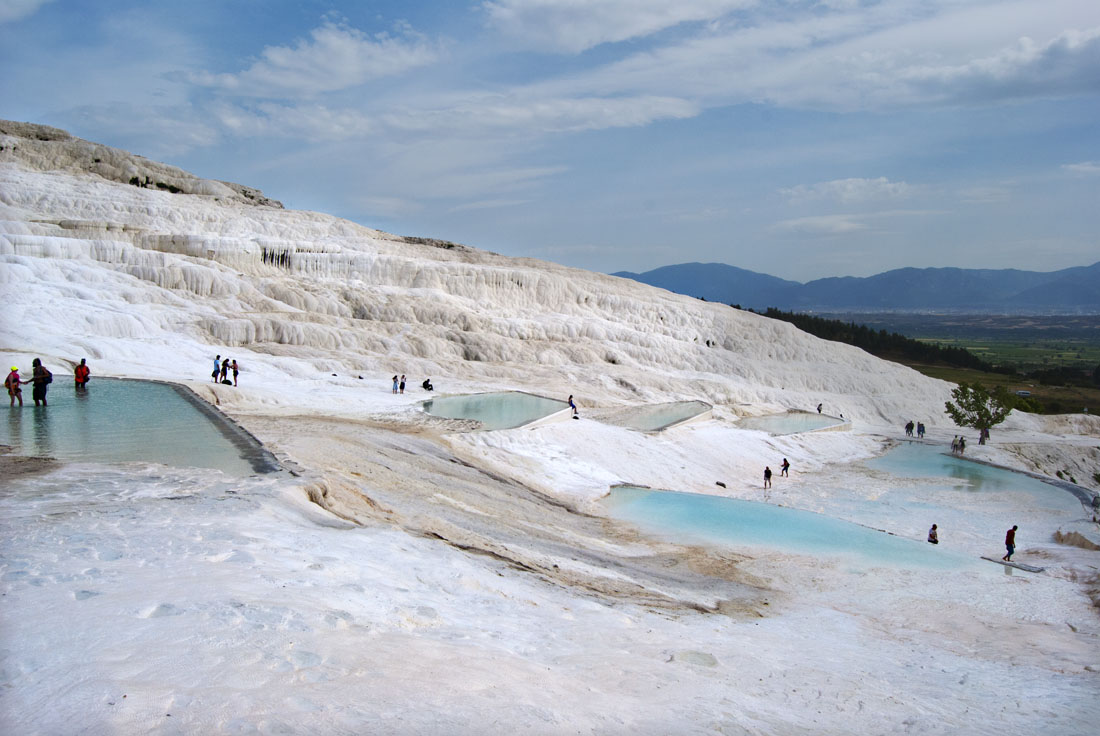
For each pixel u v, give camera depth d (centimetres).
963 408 6244
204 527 994
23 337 3262
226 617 673
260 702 528
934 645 1391
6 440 1623
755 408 5503
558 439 3155
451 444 2652
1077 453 5091
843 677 1035
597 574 1459
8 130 8012
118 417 1964
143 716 486
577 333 6388
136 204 6538
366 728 518
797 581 1814
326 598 797
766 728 724
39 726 461
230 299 4916
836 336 14088
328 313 5353
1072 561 2261
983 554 2423
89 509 1037
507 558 1337
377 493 1641
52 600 673
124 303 4288
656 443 3528
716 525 2420
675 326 7388
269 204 8812
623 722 646
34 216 5966
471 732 547
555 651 862
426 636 782
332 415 2817
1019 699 1072
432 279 6481
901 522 2853
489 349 5434
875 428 5812
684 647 1013
